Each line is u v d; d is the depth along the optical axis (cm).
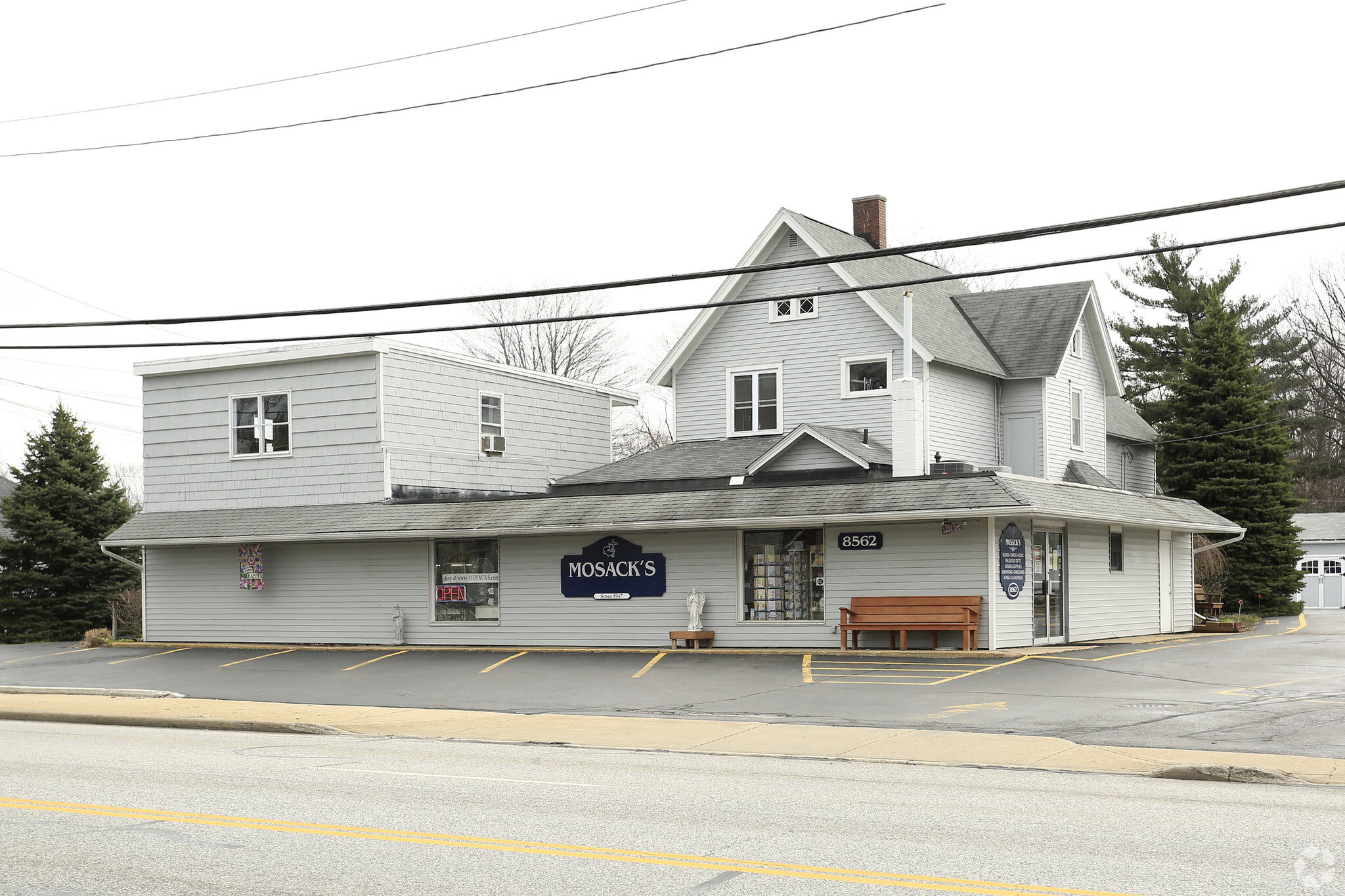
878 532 2498
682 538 2702
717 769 1291
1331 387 6025
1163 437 4366
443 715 1852
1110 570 2878
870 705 1825
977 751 1402
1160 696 1819
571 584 2805
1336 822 955
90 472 4312
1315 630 3225
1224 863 806
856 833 910
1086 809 1019
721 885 754
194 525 3181
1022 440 3397
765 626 2603
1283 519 4197
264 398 3216
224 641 3188
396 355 3086
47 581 4100
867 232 3656
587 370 6172
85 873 795
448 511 2877
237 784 1155
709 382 3438
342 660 2712
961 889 740
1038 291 3625
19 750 1452
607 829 927
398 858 830
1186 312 5631
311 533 2955
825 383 3241
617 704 1947
